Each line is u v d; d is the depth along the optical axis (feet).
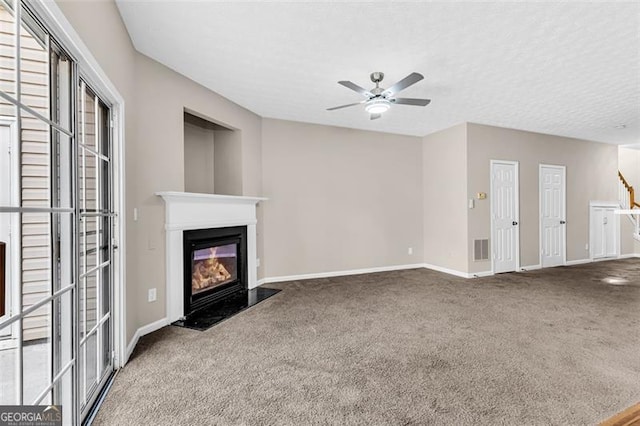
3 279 3.53
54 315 4.66
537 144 18.76
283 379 6.63
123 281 7.37
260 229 15.42
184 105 10.97
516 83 11.68
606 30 8.21
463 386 6.30
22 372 3.98
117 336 7.20
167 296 9.98
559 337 8.71
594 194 21.08
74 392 4.96
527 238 18.44
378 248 18.43
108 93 6.68
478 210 16.92
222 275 12.82
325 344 8.38
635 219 22.82
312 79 11.36
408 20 7.83
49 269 4.54
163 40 8.66
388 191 18.71
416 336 8.87
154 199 9.57
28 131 4.29
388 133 18.75
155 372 6.97
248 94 12.78
